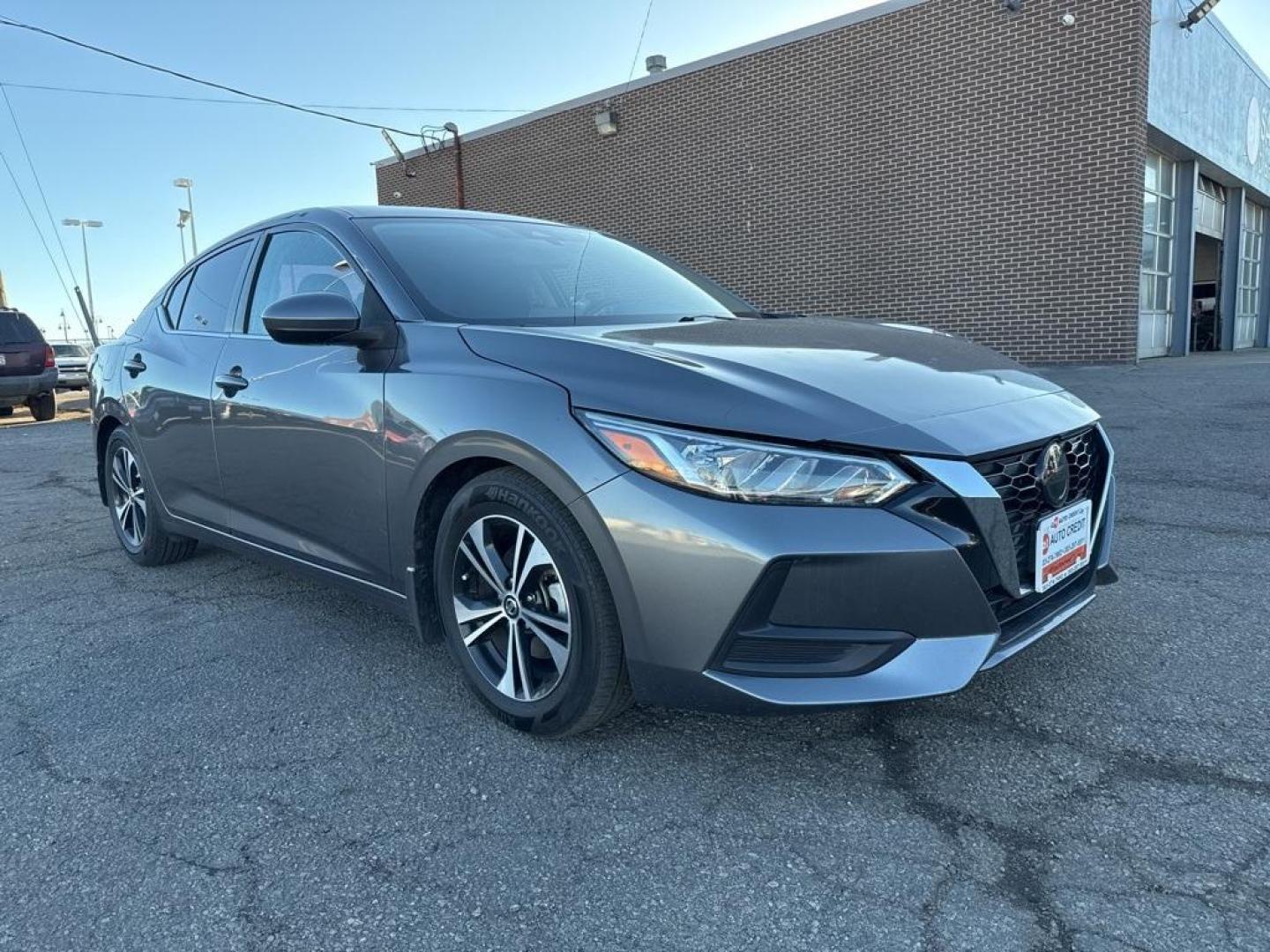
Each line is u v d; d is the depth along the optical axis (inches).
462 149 712.4
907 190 476.4
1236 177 624.7
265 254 144.4
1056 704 105.0
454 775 95.4
